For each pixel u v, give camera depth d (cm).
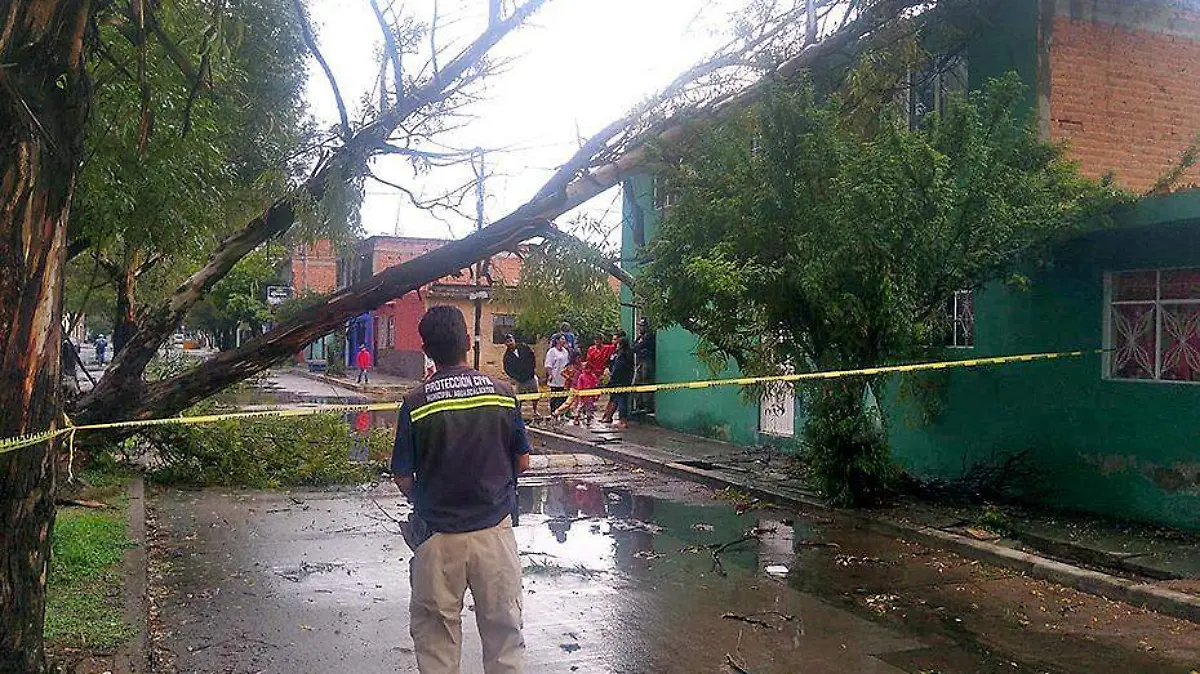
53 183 353
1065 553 845
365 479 1242
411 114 584
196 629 625
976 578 784
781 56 855
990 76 1086
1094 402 969
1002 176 885
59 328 363
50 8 348
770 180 912
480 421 425
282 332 531
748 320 997
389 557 827
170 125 628
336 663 562
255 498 1112
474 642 596
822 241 895
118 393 511
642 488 1235
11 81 336
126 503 1000
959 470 1130
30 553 359
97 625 583
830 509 1036
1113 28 1078
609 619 656
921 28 999
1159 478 908
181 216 676
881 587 753
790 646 607
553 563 812
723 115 859
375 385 3228
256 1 732
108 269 891
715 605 696
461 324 450
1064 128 1054
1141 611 694
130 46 566
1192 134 1111
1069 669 572
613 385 1898
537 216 577
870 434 1020
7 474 348
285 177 585
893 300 894
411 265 552
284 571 777
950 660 585
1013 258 939
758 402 1108
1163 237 909
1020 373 1046
